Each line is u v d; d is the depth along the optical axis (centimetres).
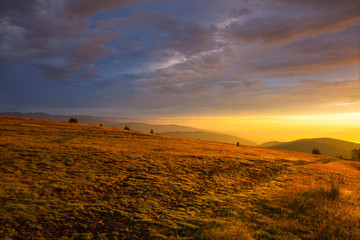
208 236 1067
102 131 5812
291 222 1282
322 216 1388
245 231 1131
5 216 1141
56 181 1788
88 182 1834
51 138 3966
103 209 1366
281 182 2452
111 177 2025
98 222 1209
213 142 6938
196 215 1372
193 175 2391
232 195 1839
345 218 1355
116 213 1333
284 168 3375
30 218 1160
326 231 1185
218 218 1320
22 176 1817
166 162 2812
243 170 2905
